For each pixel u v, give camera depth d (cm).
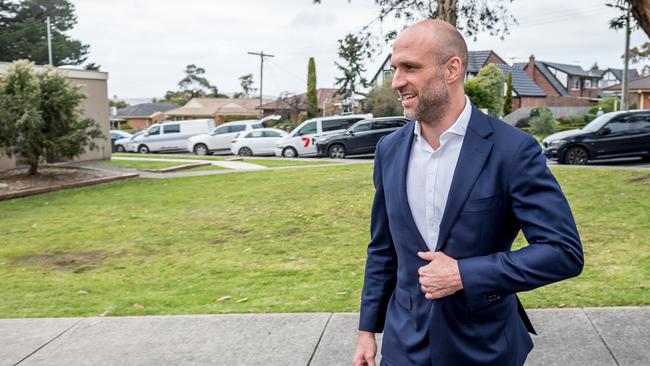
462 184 169
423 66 168
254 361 362
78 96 1562
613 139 1625
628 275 497
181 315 452
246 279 575
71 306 505
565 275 160
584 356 341
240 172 1684
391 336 188
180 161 2142
